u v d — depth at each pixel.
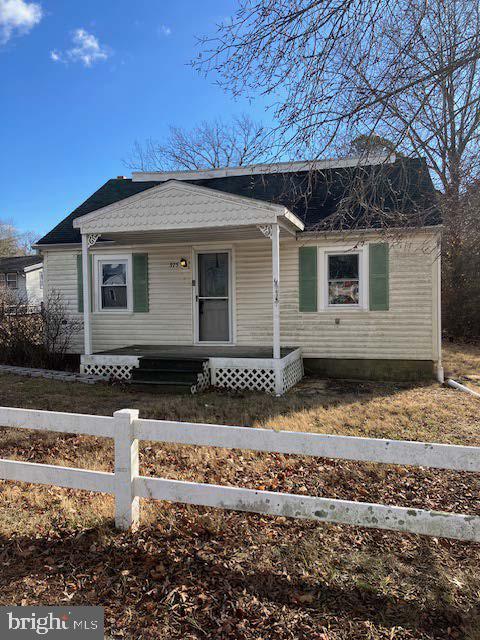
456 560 2.92
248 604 2.50
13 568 2.85
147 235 9.25
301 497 2.85
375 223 7.46
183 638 2.27
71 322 11.03
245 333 10.21
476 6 4.59
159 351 9.50
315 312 9.78
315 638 2.25
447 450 2.67
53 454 4.91
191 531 3.28
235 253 10.16
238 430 3.00
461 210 6.19
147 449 5.04
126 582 2.71
